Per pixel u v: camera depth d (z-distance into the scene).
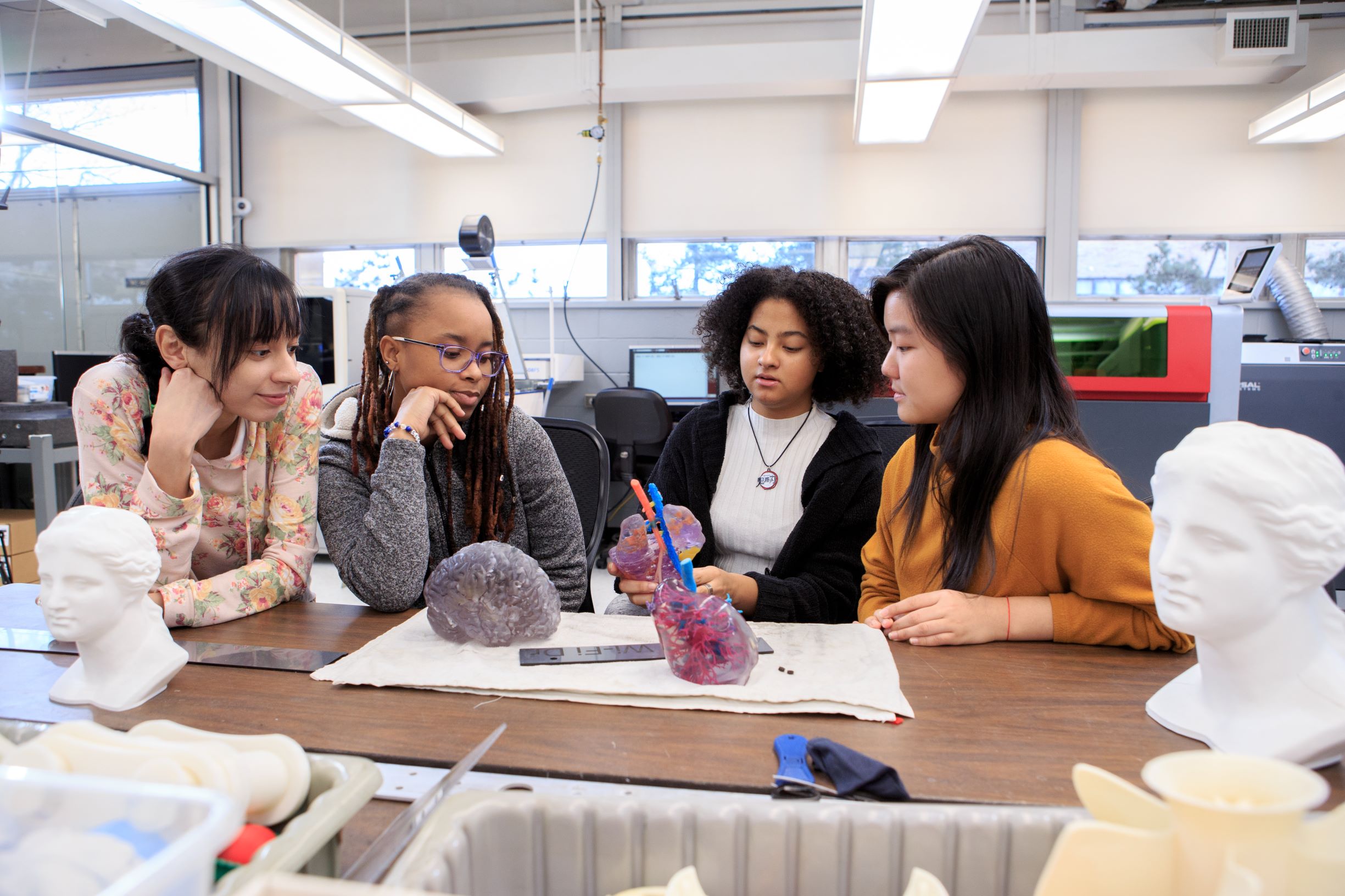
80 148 4.44
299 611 1.04
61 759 0.37
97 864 0.29
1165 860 0.32
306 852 0.36
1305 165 4.37
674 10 4.78
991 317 0.96
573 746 0.62
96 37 5.22
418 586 1.08
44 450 2.80
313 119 5.14
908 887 0.41
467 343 1.19
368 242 5.14
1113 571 0.87
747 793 0.56
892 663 0.79
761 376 1.35
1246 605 0.56
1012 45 4.19
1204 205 4.46
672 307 4.85
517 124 4.96
